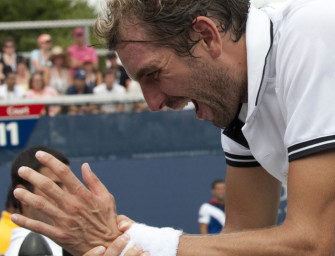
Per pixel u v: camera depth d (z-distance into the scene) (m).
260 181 2.01
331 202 1.46
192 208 5.18
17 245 2.39
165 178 5.17
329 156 1.47
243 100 1.72
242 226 2.04
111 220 1.58
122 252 1.53
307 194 1.46
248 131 1.72
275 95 1.64
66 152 5.07
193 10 1.55
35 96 5.69
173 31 1.55
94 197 1.56
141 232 1.55
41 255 1.78
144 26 1.55
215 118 1.72
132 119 5.15
